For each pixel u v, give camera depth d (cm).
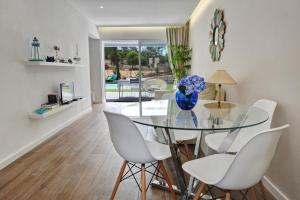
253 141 122
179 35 740
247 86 285
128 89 800
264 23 240
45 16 376
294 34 189
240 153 124
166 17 618
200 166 162
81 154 316
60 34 435
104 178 250
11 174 257
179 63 727
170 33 737
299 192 186
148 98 773
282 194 207
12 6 290
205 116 209
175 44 742
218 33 406
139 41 755
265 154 132
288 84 198
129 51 775
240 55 307
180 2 480
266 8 235
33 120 340
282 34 206
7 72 282
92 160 297
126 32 737
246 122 181
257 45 256
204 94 363
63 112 448
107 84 802
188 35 734
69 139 379
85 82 589
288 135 198
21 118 311
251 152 126
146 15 592
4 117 277
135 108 248
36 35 347
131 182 243
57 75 421
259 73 253
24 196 216
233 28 334
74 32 509
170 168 253
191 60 699
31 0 333
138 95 799
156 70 779
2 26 272
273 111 206
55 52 411
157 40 761
